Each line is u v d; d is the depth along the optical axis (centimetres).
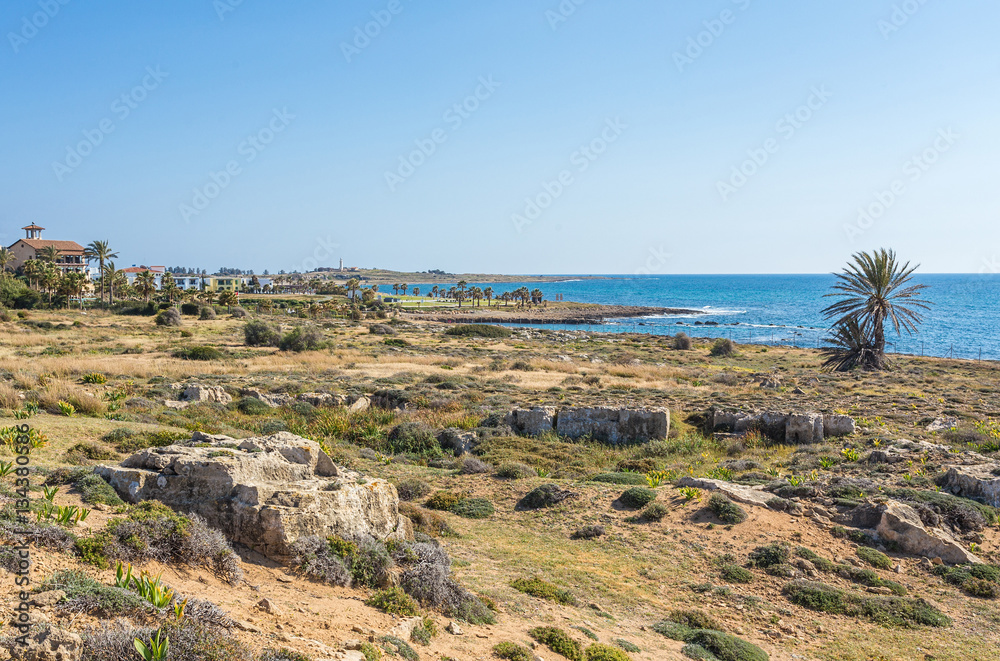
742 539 1611
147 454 1177
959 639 1199
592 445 2955
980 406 3700
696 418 3366
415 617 933
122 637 595
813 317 17938
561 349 8362
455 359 6141
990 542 1592
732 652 1070
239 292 18800
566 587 1345
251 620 768
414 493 2055
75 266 13450
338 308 13862
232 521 1061
